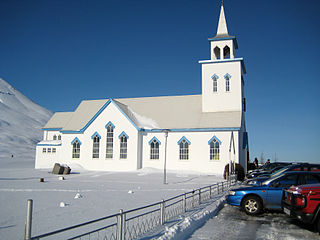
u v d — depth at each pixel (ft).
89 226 27.99
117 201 41.37
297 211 29.14
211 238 26.53
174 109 118.62
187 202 42.29
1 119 408.46
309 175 37.52
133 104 127.03
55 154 122.31
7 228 26.86
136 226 26.86
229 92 110.63
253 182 44.32
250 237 27.17
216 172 101.04
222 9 118.42
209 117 108.68
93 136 112.78
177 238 24.45
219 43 113.70
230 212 39.70
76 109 131.54
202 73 114.52
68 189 53.98
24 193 49.06
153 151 109.91
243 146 109.19
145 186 60.85
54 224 28.37
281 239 26.66
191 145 105.29
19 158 188.85
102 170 109.29
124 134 108.99
